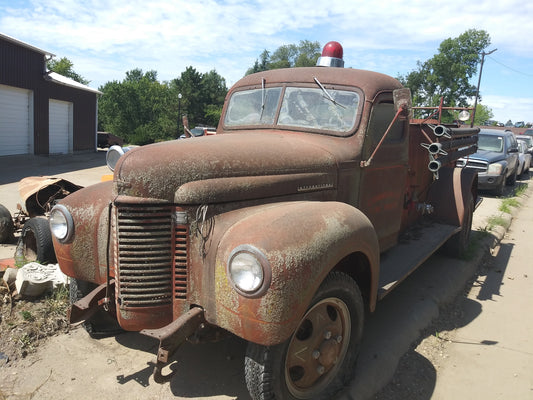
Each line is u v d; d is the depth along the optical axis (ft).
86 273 10.30
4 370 10.30
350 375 10.02
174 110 157.17
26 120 55.57
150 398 9.64
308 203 9.38
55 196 18.98
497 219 28.35
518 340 13.44
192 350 11.59
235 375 10.55
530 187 50.72
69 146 65.72
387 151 13.09
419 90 144.66
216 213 8.63
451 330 13.98
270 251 7.52
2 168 44.96
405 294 15.52
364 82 12.26
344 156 11.51
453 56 144.25
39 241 14.47
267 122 12.92
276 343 7.63
